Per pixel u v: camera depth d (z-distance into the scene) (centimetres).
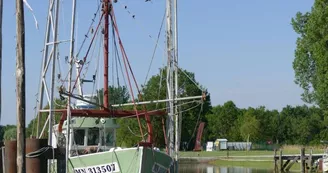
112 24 2928
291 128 15812
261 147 13525
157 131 4453
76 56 2930
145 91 5906
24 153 1864
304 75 6241
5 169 2455
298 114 17338
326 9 5897
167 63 2956
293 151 9650
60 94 2530
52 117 2831
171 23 2961
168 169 2616
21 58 1861
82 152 2809
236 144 13262
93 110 2781
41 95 2947
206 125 14762
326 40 5819
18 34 1861
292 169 6788
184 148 8544
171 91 2934
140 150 2467
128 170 2492
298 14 6306
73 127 2955
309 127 15425
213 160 8638
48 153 2509
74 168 2598
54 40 2811
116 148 2592
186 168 7188
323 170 6119
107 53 2931
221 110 15300
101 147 2895
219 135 15162
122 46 2869
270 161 8025
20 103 1859
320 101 5928
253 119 14300
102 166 2544
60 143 2873
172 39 2958
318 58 5844
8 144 2431
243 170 6775
